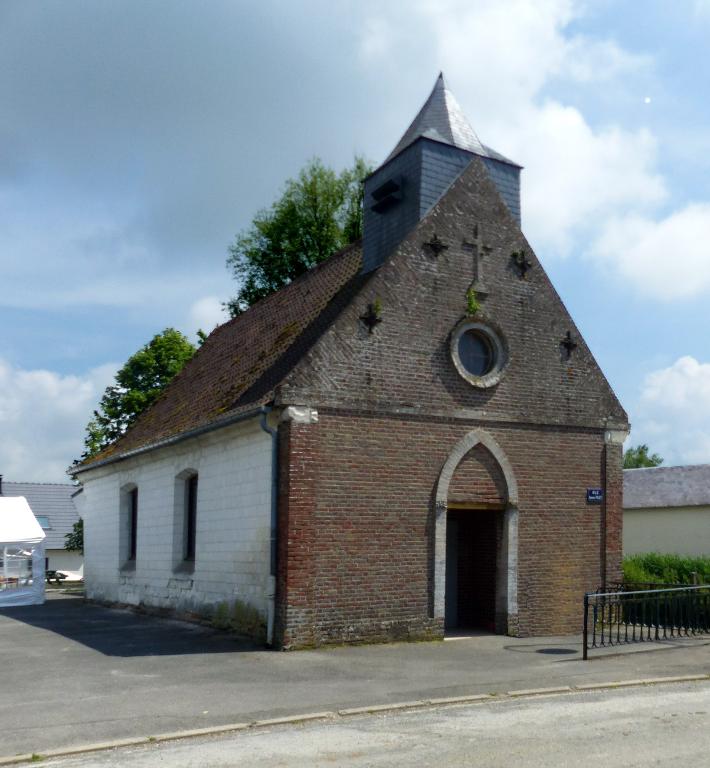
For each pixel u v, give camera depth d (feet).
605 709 29.30
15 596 80.53
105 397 118.11
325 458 45.06
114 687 33.50
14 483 185.98
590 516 53.88
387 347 47.78
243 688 33.12
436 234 50.55
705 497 102.27
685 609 49.19
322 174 116.98
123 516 73.36
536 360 53.11
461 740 24.77
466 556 53.67
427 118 57.72
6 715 28.68
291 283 72.49
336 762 22.50
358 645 44.73
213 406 58.44
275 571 44.47
